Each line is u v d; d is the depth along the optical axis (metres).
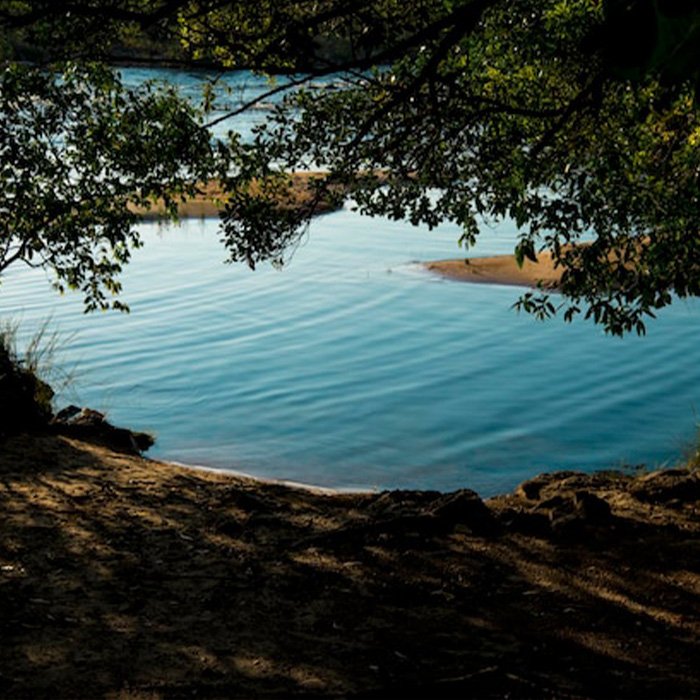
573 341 19.91
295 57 5.83
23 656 6.30
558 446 14.30
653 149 8.30
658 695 5.88
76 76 9.38
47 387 13.80
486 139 8.45
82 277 10.18
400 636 6.77
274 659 6.35
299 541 8.52
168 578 7.70
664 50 1.88
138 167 9.33
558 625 6.98
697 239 8.04
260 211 8.91
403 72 7.58
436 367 18.22
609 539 8.60
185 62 6.39
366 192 9.14
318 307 22.78
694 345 19.44
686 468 11.85
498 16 8.02
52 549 8.20
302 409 15.88
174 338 20.03
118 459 11.31
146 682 5.95
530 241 8.65
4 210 10.16
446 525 8.86
